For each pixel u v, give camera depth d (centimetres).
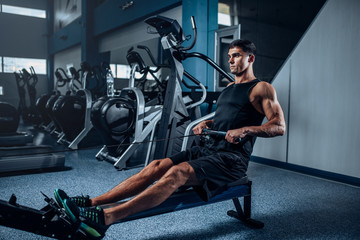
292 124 319
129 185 147
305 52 304
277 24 360
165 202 143
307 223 187
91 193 236
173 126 270
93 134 505
